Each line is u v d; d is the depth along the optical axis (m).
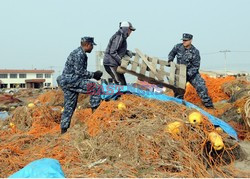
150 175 4.18
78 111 8.36
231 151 5.28
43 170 3.57
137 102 6.50
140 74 7.58
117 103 6.27
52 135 6.60
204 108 8.39
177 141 4.82
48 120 8.50
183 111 5.98
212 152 5.09
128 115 5.88
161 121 5.41
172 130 5.03
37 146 5.88
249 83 11.02
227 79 11.72
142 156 4.65
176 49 8.30
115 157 4.79
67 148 5.31
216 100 10.59
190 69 8.18
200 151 4.85
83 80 6.75
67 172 4.35
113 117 5.87
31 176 3.49
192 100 9.25
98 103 6.97
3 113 12.32
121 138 5.10
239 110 7.40
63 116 6.67
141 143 4.83
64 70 6.75
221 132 5.75
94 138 5.48
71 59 6.68
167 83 7.71
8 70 89.94
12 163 4.88
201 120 5.36
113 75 7.74
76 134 5.85
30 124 8.28
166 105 6.32
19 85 91.31
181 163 4.45
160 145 4.75
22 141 6.23
